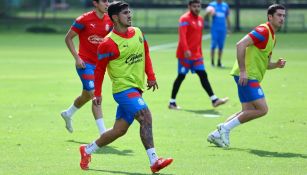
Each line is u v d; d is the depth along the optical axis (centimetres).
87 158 1633
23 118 2456
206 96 3127
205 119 2450
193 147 1912
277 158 1755
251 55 1853
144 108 1551
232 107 2770
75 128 2253
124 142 1991
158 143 1972
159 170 1570
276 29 1853
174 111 2653
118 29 1566
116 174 1576
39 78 3872
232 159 1744
